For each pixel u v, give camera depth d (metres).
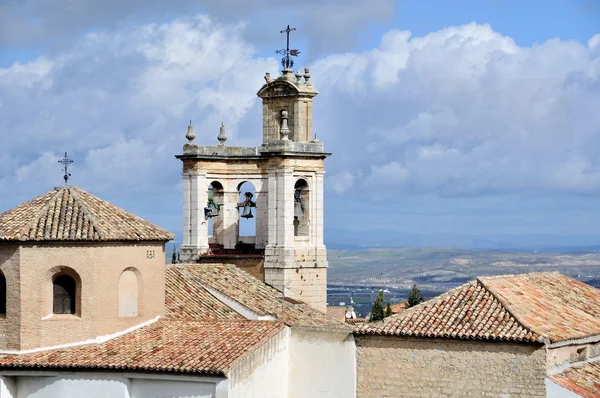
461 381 76.31
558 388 73.88
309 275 110.44
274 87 112.56
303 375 80.94
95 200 84.50
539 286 85.25
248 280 98.38
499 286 81.44
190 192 112.25
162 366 74.06
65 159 85.00
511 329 75.56
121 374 74.94
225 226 113.31
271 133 113.06
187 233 112.38
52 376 76.25
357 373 79.25
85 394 75.69
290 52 113.62
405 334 77.38
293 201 110.06
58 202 82.50
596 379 77.00
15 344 78.00
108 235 80.19
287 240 109.44
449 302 79.50
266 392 78.44
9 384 76.88
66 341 78.88
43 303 78.75
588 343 79.56
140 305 82.56
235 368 74.19
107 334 80.25
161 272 84.12
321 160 111.56
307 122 112.25
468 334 75.88
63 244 79.06
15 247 78.12
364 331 78.50
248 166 112.69
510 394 75.00
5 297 78.88
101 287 79.94
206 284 93.06
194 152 111.81
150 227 84.00
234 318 89.31
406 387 77.88
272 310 92.00
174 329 81.25
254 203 112.75
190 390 74.06
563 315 80.62
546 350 74.25
